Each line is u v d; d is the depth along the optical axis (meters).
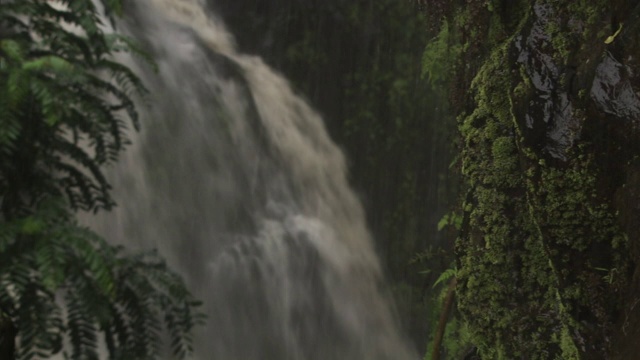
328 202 9.77
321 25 10.01
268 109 9.46
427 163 9.92
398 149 10.07
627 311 2.67
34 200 1.70
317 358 9.16
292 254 9.20
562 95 2.94
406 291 9.80
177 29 9.12
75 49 1.77
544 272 3.18
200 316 1.75
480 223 3.41
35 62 1.57
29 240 1.55
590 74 2.84
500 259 3.30
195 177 8.58
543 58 3.04
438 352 4.15
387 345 9.59
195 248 8.50
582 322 2.82
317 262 9.37
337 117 10.05
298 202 9.49
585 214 2.84
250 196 9.07
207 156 8.73
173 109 8.55
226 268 8.69
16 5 1.70
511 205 3.30
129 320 1.71
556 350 3.11
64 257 1.52
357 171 10.05
